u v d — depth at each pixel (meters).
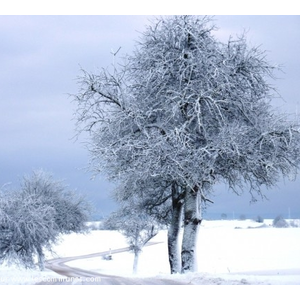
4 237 38.47
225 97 21.16
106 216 46.12
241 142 20.55
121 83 21.72
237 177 22.83
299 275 18.92
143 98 22.31
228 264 45.53
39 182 46.41
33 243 39.44
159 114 22.39
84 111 21.66
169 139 20.47
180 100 20.38
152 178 24.08
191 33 21.05
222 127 20.61
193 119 21.56
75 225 48.75
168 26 21.94
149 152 19.98
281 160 21.56
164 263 60.03
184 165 20.30
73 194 48.31
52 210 43.09
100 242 96.62
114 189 30.67
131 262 63.56
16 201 40.25
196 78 21.52
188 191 22.61
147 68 22.14
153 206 29.88
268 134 20.84
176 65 21.80
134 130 22.42
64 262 65.56
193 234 22.34
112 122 21.38
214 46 21.78
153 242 92.88
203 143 21.44
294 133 20.86
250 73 21.59
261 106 22.28
